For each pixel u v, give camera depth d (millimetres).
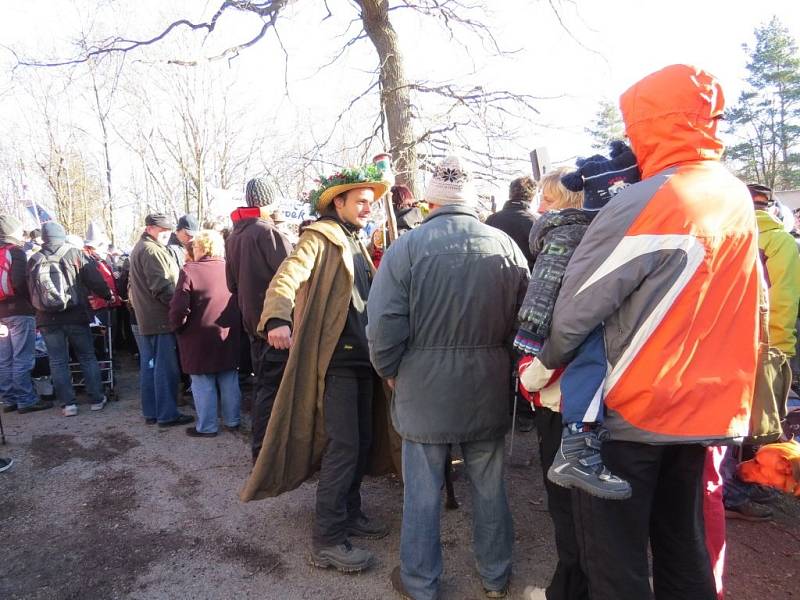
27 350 5574
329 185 2910
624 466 1747
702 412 1658
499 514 2516
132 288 4918
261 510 3393
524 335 1938
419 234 2365
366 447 3078
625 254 1659
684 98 1723
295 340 2844
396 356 2391
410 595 2479
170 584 2695
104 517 3340
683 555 1909
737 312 1702
